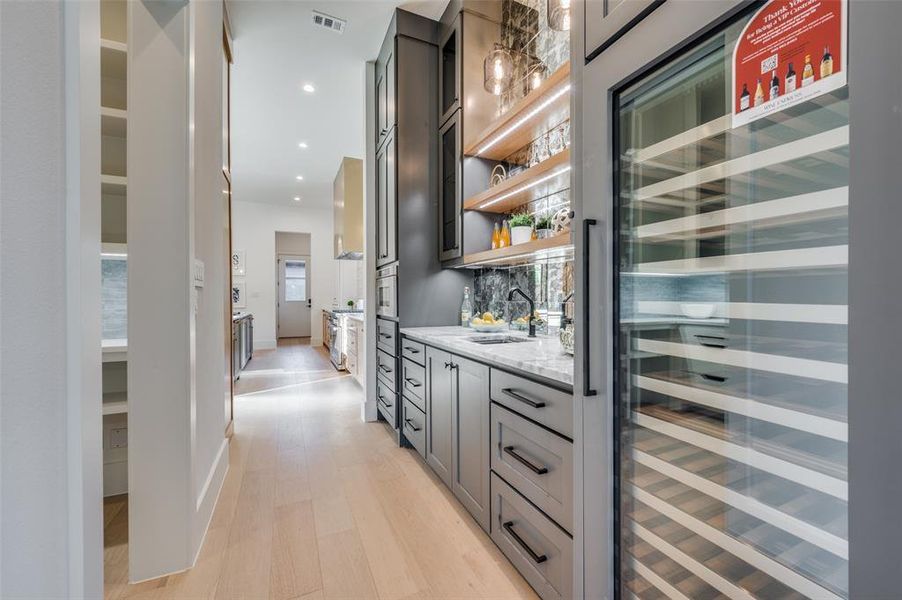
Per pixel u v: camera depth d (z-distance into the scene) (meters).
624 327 0.97
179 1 1.46
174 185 1.47
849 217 0.52
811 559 0.62
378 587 1.38
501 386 1.49
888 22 0.48
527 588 1.37
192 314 1.51
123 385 2.05
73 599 0.61
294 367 5.80
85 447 0.63
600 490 0.99
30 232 0.59
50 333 0.60
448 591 1.36
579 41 1.05
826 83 0.56
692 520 0.83
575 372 1.06
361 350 4.12
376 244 3.31
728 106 0.73
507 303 2.59
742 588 0.73
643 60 0.84
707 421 0.79
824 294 0.59
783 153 0.64
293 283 10.26
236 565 1.50
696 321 0.81
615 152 0.95
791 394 0.65
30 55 0.59
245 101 3.84
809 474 0.62
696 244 0.81
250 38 2.94
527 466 1.30
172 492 1.46
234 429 3.06
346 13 2.72
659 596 0.89
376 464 2.42
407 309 2.77
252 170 5.88
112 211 2.07
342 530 1.71
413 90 2.82
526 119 2.04
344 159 5.39
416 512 1.86
